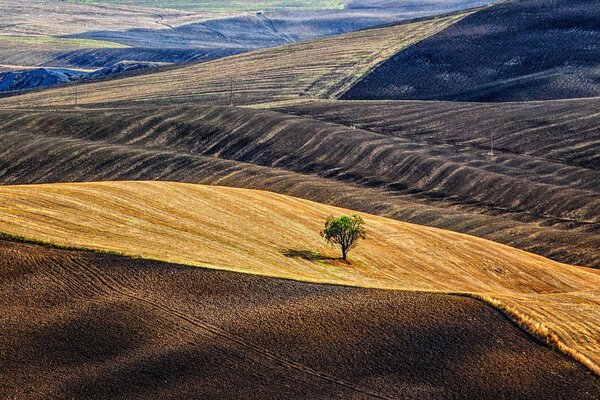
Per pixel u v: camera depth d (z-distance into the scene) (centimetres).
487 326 7944
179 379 6744
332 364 7112
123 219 11225
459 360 7288
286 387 6725
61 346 7106
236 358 7100
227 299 8212
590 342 8006
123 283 8369
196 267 8912
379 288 8812
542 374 7150
